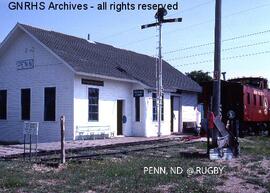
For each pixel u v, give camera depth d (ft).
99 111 83.20
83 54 89.15
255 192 33.06
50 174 38.47
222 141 53.26
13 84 89.30
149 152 59.41
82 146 64.54
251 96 94.58
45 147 63.16
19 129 87.56
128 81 89.10
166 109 100.68
